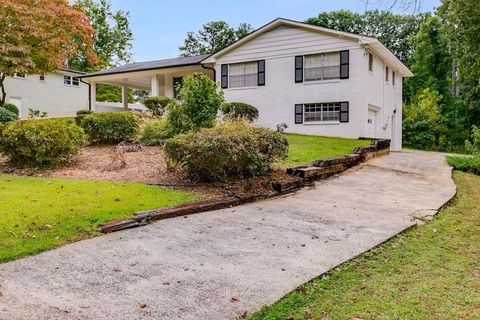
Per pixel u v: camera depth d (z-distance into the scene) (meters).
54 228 4.57
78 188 6.39
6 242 4.09
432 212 6.02
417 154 16.33
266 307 2.95
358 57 15.30
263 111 17.23
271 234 4.77
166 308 2.92
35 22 12.11
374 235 4.77
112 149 10.45
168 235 4.65
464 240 4.77
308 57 16.39
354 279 3.52
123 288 3.23
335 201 6.66
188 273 3.57
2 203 5.34
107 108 26.45
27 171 7.98
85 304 2.95
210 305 2.97
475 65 18.67
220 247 4.28
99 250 4.10
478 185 9.18
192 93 10.11
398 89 21.16
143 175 7.57
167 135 10.53
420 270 3.76
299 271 3.65
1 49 11.23
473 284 3.44
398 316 2.84
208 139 6.68
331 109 16.05
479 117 28.95
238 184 7.04
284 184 7.13
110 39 36.47
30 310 2.83
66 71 25.39
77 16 14.16
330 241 4.54
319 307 2.98
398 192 7.55
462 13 12.35
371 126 16.89
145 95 41.50
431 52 30.25
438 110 28.95
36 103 24.09
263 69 17.19
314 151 11.22
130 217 5.05
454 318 2.83
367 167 10.75
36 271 3.53
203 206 5.77
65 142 8.38
